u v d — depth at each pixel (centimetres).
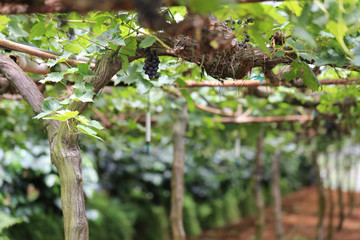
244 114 366
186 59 144
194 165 603
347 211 854
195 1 87
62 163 138
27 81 148
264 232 670
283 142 486
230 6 104
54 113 141
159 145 493
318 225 549
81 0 95
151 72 145
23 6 99
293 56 156
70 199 137
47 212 381
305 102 278
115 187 515
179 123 308
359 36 139
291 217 790
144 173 530
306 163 1076
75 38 166
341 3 100
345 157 803
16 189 356
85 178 367
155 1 95
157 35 138
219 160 686
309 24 109
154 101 289
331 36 136
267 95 260
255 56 151
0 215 312
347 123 294
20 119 345
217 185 667
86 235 139
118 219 462
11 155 328
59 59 152
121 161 517
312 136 479
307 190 1076
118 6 96
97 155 482
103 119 294
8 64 148
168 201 566
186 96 239
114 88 284
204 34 110
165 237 537
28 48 155
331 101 259
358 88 212
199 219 634
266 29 112
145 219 516
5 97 226
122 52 143
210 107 350
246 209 763
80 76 145
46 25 149
